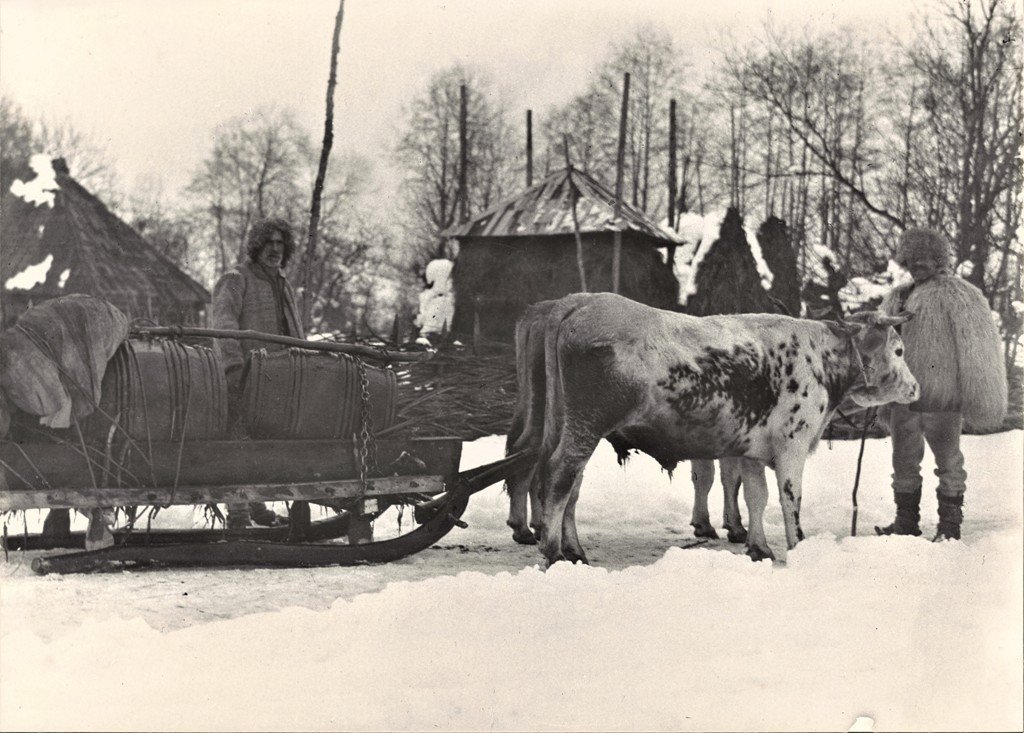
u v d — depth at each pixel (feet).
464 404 43.01
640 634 16.92
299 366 23.88
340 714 13.62
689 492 37.50
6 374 21.22
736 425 25.07
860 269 61.36
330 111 62.64
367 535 24.97
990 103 53.01
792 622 17.46
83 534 24.63
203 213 104.47
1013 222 51.57
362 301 99.45
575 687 14.74
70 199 82.94
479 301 65.57
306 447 23.75
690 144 72.08
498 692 14.47
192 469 22.68
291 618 17.48
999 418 27.14
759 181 69.46
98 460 22.00
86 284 79.36
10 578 21.29
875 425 47.57
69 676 14.73
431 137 80.38
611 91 72.02
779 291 58.70
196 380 22.79
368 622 17.46
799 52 62.90
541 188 67.87
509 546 27.45
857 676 15.01
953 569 20.68
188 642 16.25
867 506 33.17
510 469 25.96
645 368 23.89
